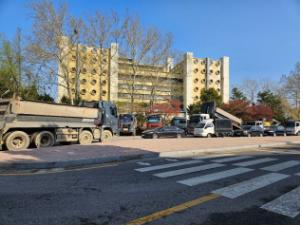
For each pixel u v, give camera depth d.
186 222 4.72
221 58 99.88
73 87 42.12
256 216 5.04
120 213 5.09
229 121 35.16
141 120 42.62
